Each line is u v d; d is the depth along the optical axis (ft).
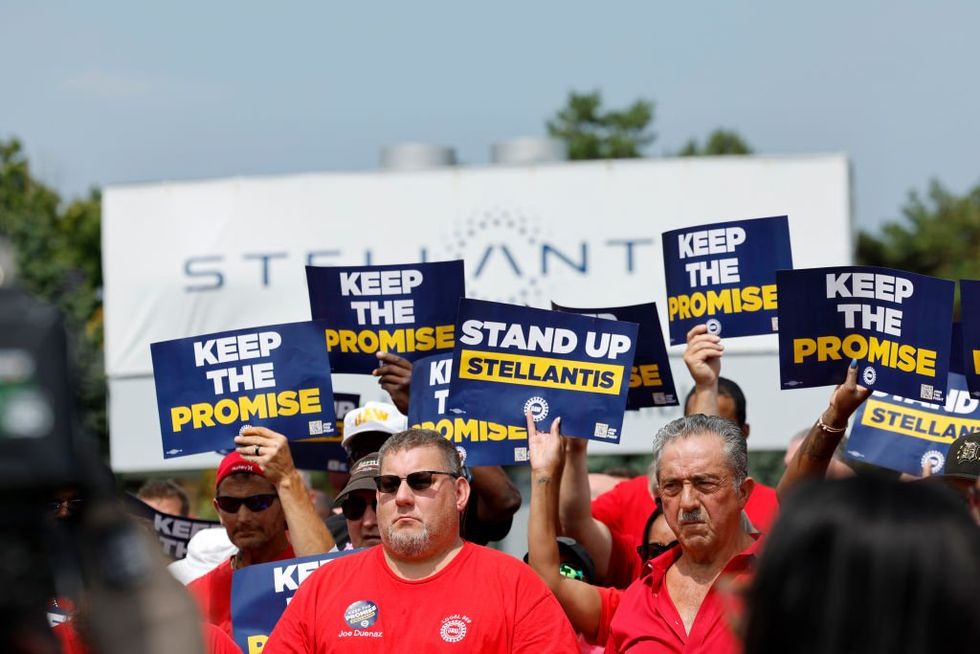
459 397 17.56
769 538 6.34
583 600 15.74
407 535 14.48
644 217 50.52
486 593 14.39
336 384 42.50
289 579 16.85
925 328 17.52
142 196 52.90
